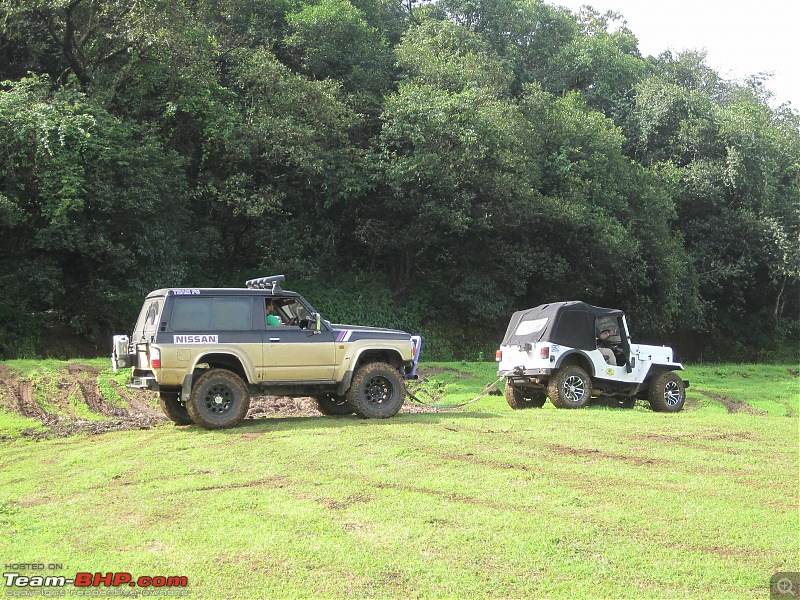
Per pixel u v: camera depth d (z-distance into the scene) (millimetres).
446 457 9453
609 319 15539
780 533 6734
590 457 9508
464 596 5480
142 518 7328
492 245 31312
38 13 24172
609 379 14992
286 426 11781
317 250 29812
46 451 11211
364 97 29812
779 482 8445
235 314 11930
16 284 22844
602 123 32875
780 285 39406
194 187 27484
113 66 26391
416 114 27062
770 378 26781
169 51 25391
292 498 7789
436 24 33531
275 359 12008
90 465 9859
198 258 27297
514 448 9945
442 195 28578
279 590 5602
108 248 22781
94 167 22344
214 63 27391
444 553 6254
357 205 30047
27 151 21750
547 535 6621
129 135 23469
